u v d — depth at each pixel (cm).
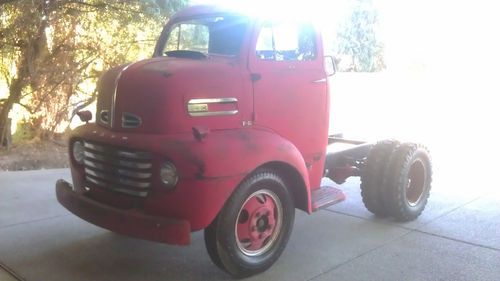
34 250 423
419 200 521
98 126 391
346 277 380
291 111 419
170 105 347
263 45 405
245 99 383
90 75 832
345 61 2195
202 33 436
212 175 332
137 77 362
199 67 366
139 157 346
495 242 452
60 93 829
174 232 329
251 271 374
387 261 409
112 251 425
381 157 502
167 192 338
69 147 416
